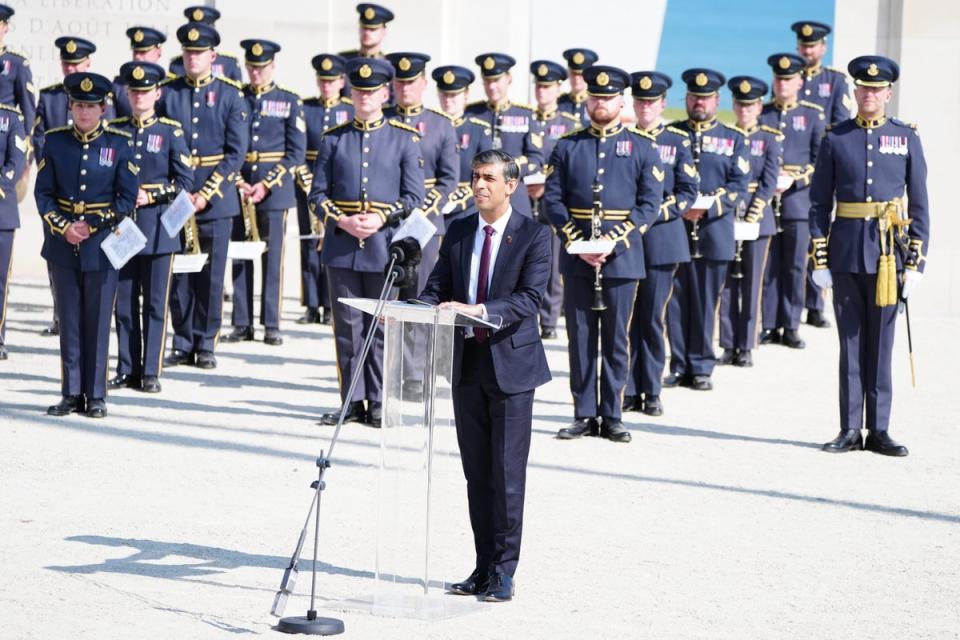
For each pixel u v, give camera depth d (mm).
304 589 9242
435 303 9367
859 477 12820
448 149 15727
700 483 12422
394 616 8758
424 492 8883
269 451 13109
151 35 18859
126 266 15898
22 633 8211
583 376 14258
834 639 8516
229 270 24094
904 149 13672
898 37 23312
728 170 17031
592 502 11656
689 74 17094
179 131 15984
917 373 18188
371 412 14586
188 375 16953
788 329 20391
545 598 9172
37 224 24766
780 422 15195
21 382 16094
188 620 8539
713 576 9742
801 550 10445
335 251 14383
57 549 9922
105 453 12820
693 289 17062
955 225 23422
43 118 18875
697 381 17062
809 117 20141
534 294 9172
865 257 13594
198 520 10758
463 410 9312
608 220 14164
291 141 19219
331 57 19938
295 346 19281
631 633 8516
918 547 10625
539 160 18953
